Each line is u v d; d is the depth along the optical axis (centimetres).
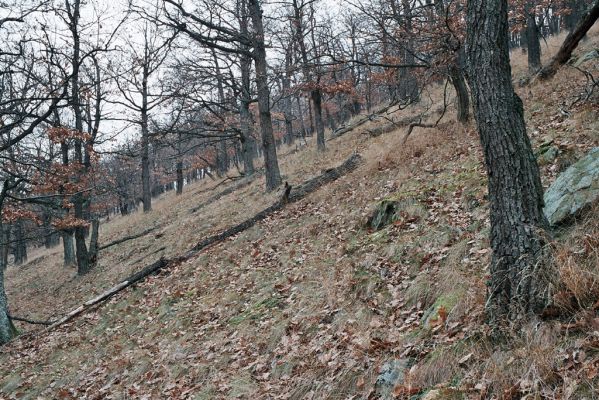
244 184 2278
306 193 1339
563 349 353
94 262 1977
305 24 1806
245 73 2319
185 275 1159
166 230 1978
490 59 421
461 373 398
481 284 485
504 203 417
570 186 525
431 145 1184
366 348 518
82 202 1919
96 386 788
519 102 428
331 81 2070
